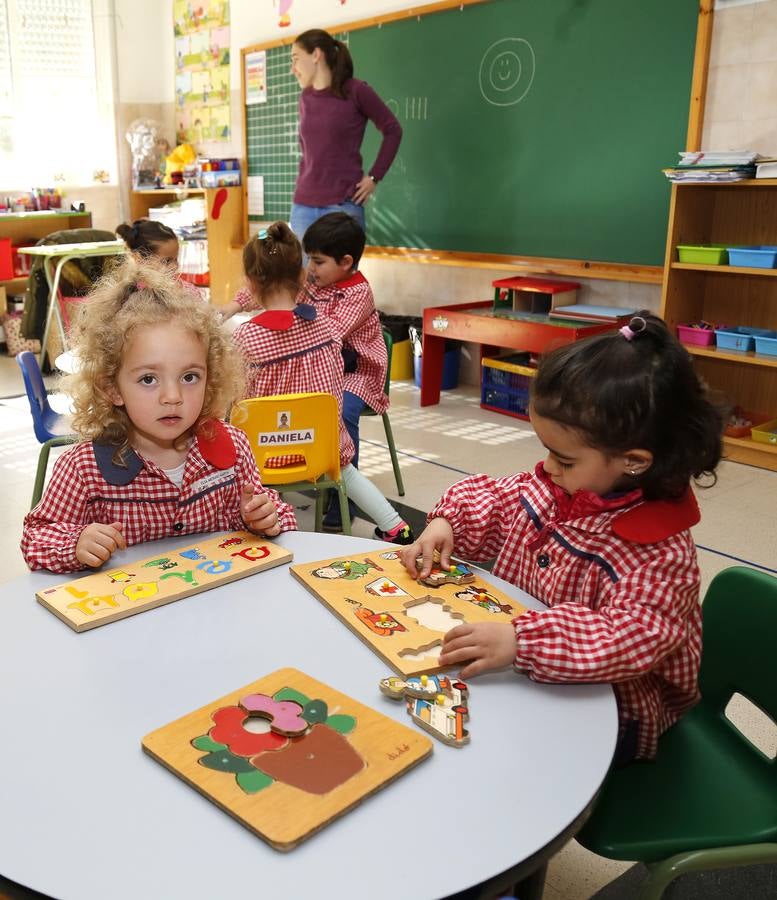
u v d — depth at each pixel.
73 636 0.95
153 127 6.60
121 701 0.83
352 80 4.29
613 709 0.85
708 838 0.99
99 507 1.23
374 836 0.66
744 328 3.59
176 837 0.66
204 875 0.62
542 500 1.13
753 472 3.42
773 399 3.68
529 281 4.30
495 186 4.45
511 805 0.70
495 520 1.20
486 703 0.85
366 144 5.09
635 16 3.70
